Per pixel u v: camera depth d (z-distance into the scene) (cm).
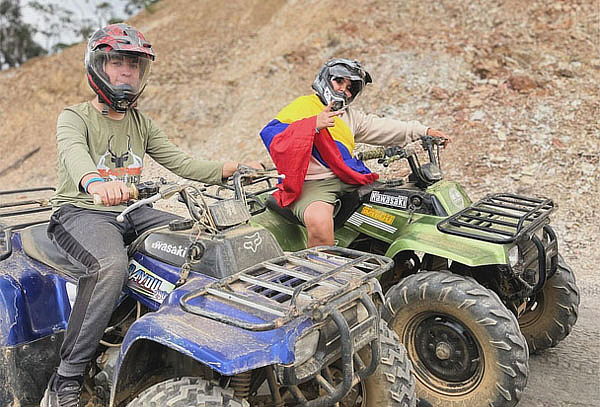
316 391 320
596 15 1167
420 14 1347
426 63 1163
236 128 1255
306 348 257
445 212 431
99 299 305
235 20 1762
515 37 1169
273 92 1312
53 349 346
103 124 356
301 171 443
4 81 1788
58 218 343
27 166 1418
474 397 375
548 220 447
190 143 1273
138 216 366
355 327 271
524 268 411
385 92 1123
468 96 1056
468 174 886
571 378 438
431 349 398
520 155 904
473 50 1165
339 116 483
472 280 386
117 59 339
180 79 1491
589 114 953
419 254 503
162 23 1873
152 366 321
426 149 488
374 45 1279
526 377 365
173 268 309
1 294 338
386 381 303
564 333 462
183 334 254
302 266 304
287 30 1566
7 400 338
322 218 441
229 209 313
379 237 446
